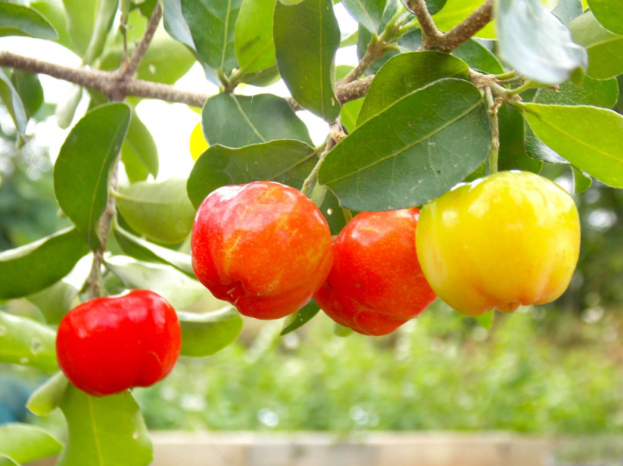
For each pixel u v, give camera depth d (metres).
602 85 0.15
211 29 0.16
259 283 0.12
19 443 0.18
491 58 0.16
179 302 0.17
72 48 0.23
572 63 0.10
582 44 0.13
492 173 0.12
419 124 0.12
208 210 0.13
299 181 0.14
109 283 0.19
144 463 0.17
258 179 0.14
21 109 0.18
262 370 0.84
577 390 0.87
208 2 0.16
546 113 0.13
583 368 1.00
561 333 1.27
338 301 0.14
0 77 0.17
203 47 0.16
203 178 0.14
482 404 0.80
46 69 0.19
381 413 0.77
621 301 1.31
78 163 0.15
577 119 0.13
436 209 0.12
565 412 0.79
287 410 0.77
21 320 0.18
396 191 0.12
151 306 0.15
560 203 0.12
